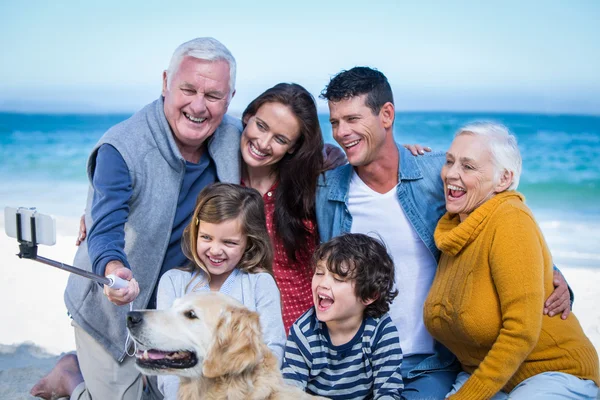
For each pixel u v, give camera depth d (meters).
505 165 3.45
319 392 3.60
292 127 4.00
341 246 3.50
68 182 16.64
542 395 3.20
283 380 3.06
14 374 5.26
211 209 3.46
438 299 3.59
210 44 3.75
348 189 4.12
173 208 3.79
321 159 4.18
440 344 3.94
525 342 3.21
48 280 8.44
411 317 3.96
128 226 3.72
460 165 3.50
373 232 4.06
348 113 3.81
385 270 3.55
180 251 3.93
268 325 3.53
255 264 3.67
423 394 3.66
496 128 3.52
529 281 3.23
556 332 3.38
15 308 7.34
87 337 3.78
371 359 3.55
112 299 3.18
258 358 2.86
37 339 6.36
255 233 3.59
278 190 4.23
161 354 2.88
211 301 2.94
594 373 3.37
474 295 3.41
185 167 3.84
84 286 3.69
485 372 3.27
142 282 3.77
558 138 18.77
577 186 16.45
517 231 3.31
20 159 18.30
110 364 3.74
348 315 3.51
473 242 3.45
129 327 2.84
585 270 10.37
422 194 4.01
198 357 2.88
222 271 3.59
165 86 3.83
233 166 4.09
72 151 19.05
